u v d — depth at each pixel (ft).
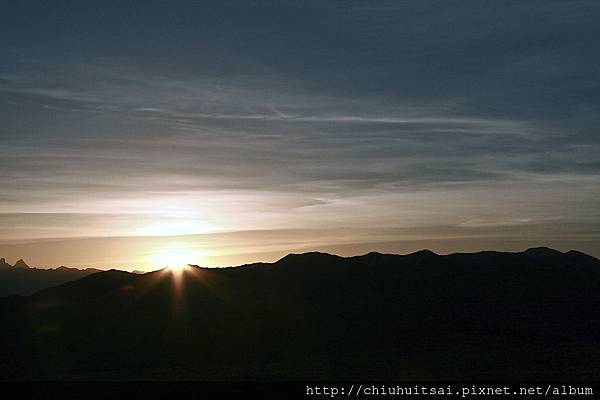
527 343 220.64
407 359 195.83
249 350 231.71
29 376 193.06
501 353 201.87
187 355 229.45
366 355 208.95
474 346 216.74
